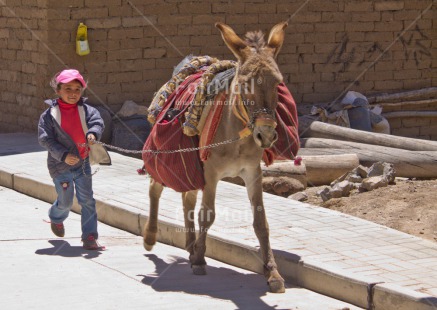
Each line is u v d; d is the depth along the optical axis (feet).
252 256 24.58
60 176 26.66
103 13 47.67
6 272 23.72
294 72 53.06
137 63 48.98
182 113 23.43
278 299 21.62
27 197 35.53
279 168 36.19
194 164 22.95
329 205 32.35
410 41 55.57
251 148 22.25
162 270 24.59
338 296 21.74
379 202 31.37
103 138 45.68
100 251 26.81
